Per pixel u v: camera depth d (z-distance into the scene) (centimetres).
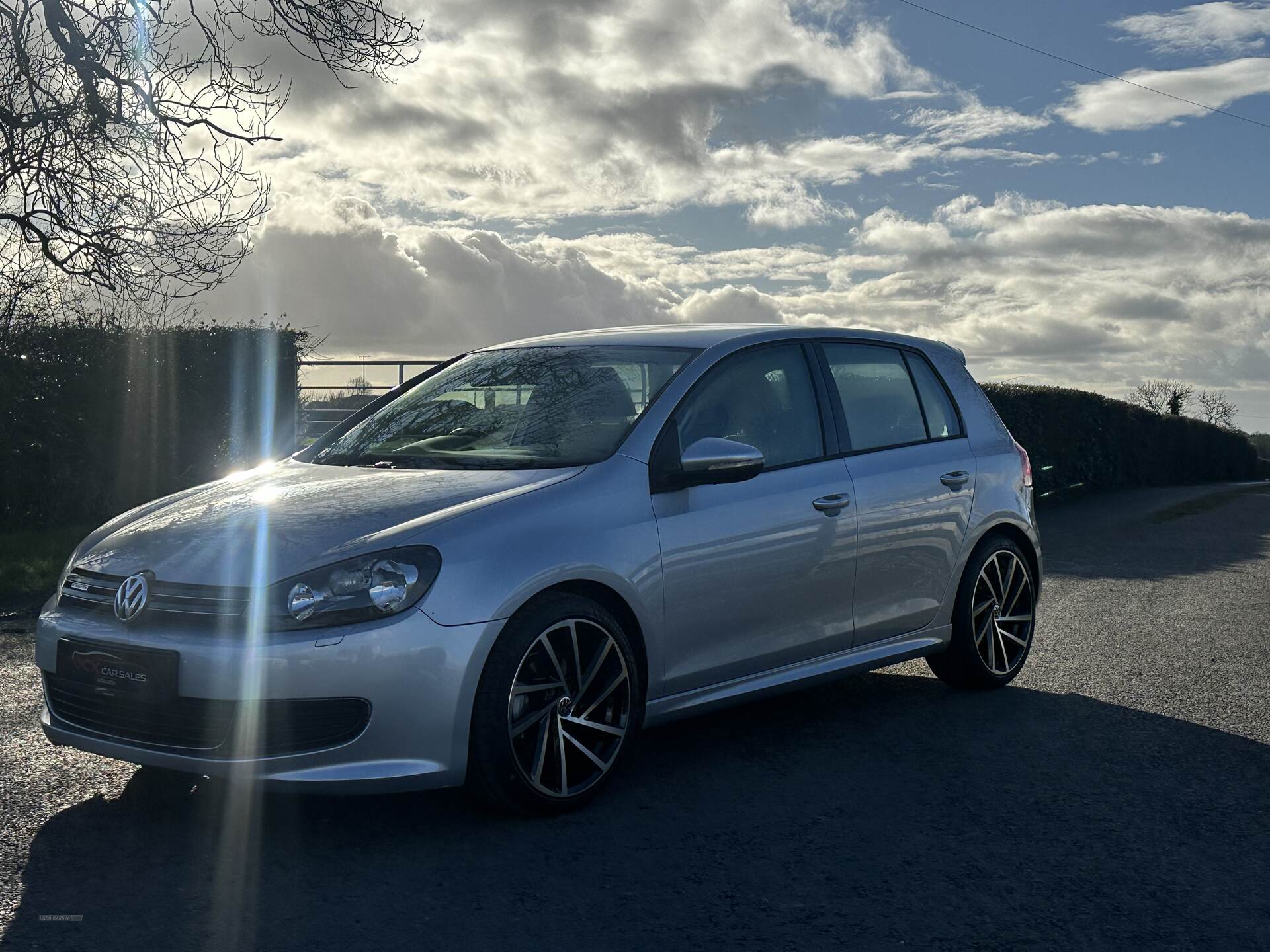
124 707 373
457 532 377
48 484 1167
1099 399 2109
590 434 445
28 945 296
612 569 405
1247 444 3372
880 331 566
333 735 357
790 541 468
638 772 445
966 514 555
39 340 1157
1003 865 359
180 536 391
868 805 411
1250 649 683
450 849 365
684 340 493
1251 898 337
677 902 329
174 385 1254
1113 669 629
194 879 339
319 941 301
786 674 478
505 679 375
